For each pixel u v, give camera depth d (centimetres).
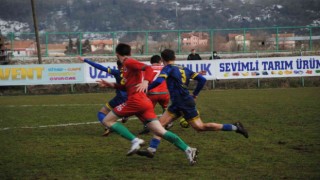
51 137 1847
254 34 5712
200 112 2567
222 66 4238
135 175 1219
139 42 5722
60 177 1215
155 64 1973
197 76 1445
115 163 1364
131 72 1321
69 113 2662
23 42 5672
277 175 1190
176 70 1397
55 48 5741
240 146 1576
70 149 1591
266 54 5581
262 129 1922
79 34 5741
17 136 1884
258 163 1322
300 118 2230
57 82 4169
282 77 4419
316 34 5612
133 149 1303
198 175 1206
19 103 3353
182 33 5734
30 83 4166
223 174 1210
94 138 1811
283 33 5672
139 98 1312
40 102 3403
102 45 5741
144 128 1908
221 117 2345
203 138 1752
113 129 1327
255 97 3403
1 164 1375
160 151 1523
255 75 4247
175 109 1421
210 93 3909
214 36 5750
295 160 1348
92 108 2911
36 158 1453
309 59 4281
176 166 1313
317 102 2950
